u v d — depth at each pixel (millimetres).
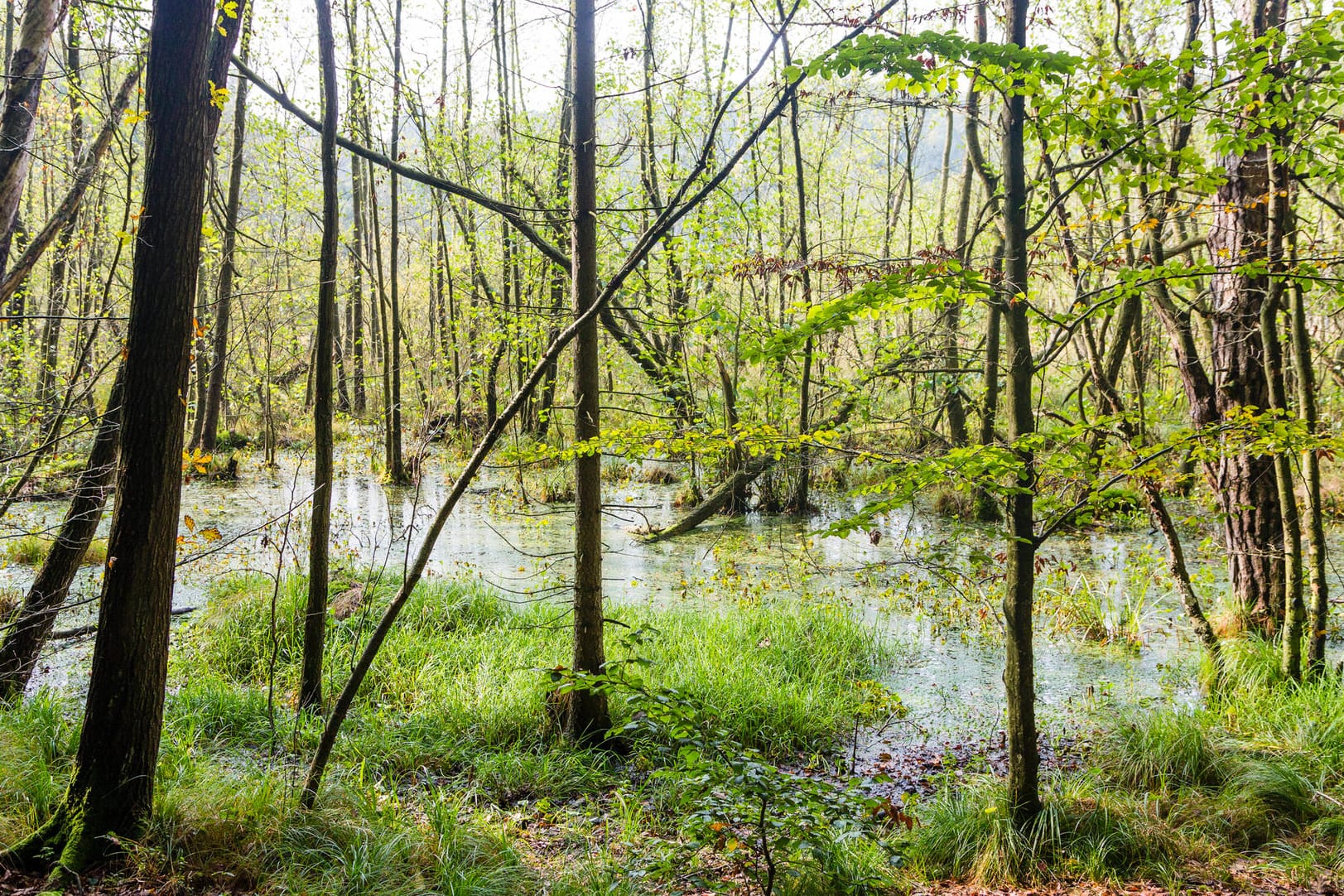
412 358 17109
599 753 5621
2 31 11812
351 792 4465
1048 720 6223
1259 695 5723
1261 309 5547
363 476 18203
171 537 3695
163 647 3750
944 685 7047
